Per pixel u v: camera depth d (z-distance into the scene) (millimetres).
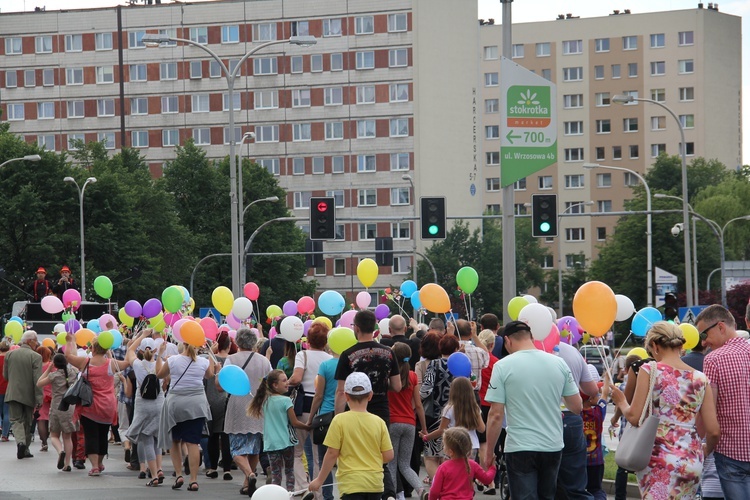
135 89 133375
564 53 155500
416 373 17250
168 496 18000
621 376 19172
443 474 12914
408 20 129125
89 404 20625
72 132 134000
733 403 11133
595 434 14656
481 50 158750
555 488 11992
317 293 132375
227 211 97688
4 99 134875
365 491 12000
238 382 16312
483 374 18156
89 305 41500
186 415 18672
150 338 22594
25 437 24469
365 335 14938
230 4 132000
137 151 103500
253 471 18609
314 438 16141
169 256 90250
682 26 152375
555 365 11852
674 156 133250
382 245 55906
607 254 98375
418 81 129125
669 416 10953
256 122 131875
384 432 12180
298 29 131125
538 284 140250
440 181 129625
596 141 154125
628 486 18328
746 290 73938
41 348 26234
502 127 24078
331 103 131000
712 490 12336
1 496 17844
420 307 27531
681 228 64562
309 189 131625
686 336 18172
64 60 134125
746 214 109375
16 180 78875
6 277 76438
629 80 153500
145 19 132875
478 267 118875
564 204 154125
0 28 134750
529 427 11711
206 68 132500
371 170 130375
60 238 77938
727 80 154750
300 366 17375
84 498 17703
